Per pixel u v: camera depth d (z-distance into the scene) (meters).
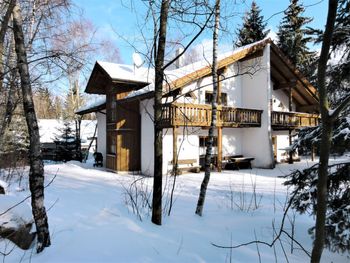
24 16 7.68
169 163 14.91
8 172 10.16
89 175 13.63
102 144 19.06
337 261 4.00
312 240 4.52
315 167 4.51
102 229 4.27
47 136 29.05
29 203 5.48
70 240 3.89
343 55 5.60
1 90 6.53
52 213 5.16
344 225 3.80
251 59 17.70
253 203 7.39
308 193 4.46
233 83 17.95
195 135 15.99
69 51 6.93
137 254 3.60
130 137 15.78
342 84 5.55
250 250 4.21
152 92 12.87
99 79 16.97
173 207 6.59
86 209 5.62
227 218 5.78
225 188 10.04
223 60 15.45
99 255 3.48
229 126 15.84
